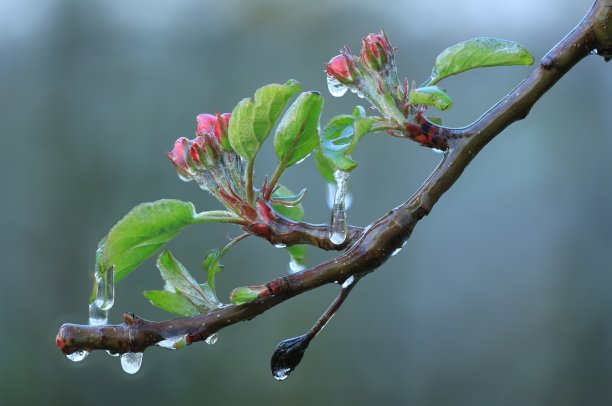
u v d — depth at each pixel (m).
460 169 0.63
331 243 0.63
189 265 1.86
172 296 0.63
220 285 1.86
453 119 1.87
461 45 0.64
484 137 0.63
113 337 0.62
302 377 1.86
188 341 0.62
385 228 0.62
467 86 1.88
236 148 0.63
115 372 1.87
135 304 1.81
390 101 0.64
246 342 1.88
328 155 0.62
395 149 1.89
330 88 0.66
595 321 1.82
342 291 0.63
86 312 1.94
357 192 1.88
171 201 0.62
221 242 1.88
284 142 0.63
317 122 0.63
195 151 0.64
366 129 0.62
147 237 0.62
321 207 1.79
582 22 0.64
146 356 1.88
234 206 0.64
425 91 0.63
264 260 1.88
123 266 0.63
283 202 0.65
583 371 1.80
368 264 0.62
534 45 1.93
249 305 0.62
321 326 0.63
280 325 1.89
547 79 0.63
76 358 0.62
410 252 1.90
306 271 0.62
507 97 0.64
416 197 0.63
